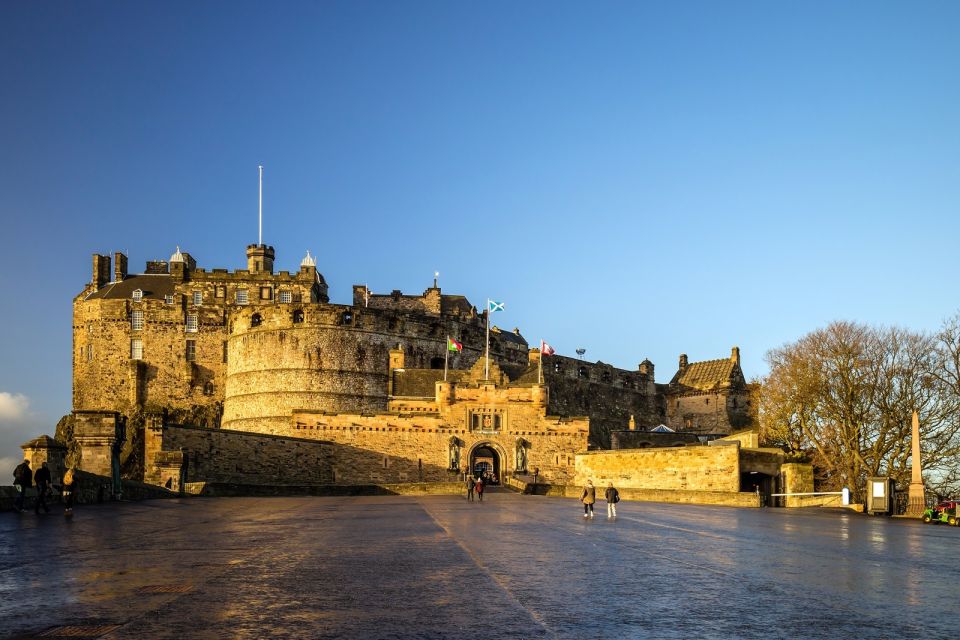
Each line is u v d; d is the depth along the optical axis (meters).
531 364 121.94
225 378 127.25
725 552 25.64
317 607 14.76
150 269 139.38
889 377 78.06
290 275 132.88
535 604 15.42
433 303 141.12
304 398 113.44
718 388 143.75
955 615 15.08
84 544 24.11
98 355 126.69
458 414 98.81
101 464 50.47
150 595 15.64
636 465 83.06
